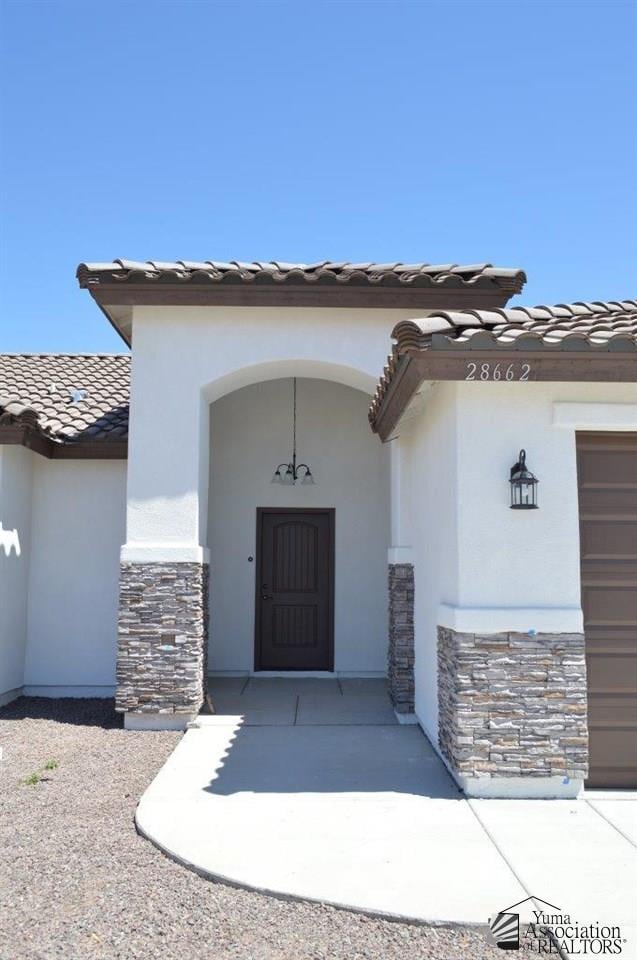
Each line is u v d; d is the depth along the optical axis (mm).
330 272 11047
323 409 15586
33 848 6512
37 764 9062
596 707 7824
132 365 11305
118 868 6105
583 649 7617
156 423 11227
